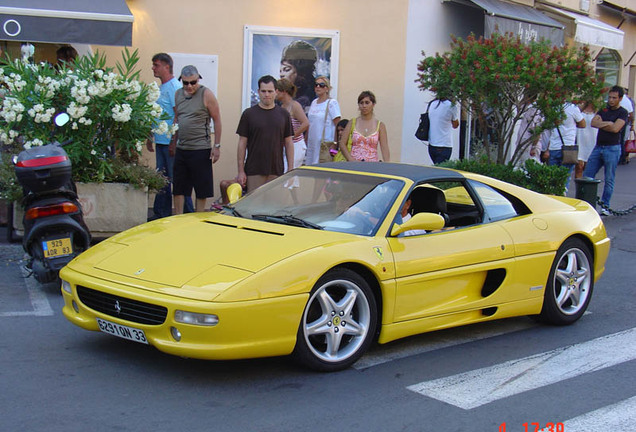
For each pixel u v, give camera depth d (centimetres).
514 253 587
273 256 471
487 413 441
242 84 1164
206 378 472
